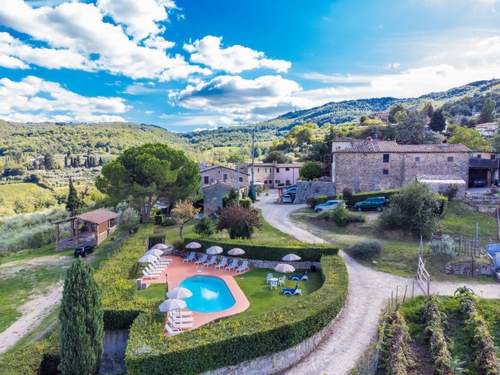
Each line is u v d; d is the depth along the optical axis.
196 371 15.18
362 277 27.45
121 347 18.69
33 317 24.73
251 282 27.91
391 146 55.22
